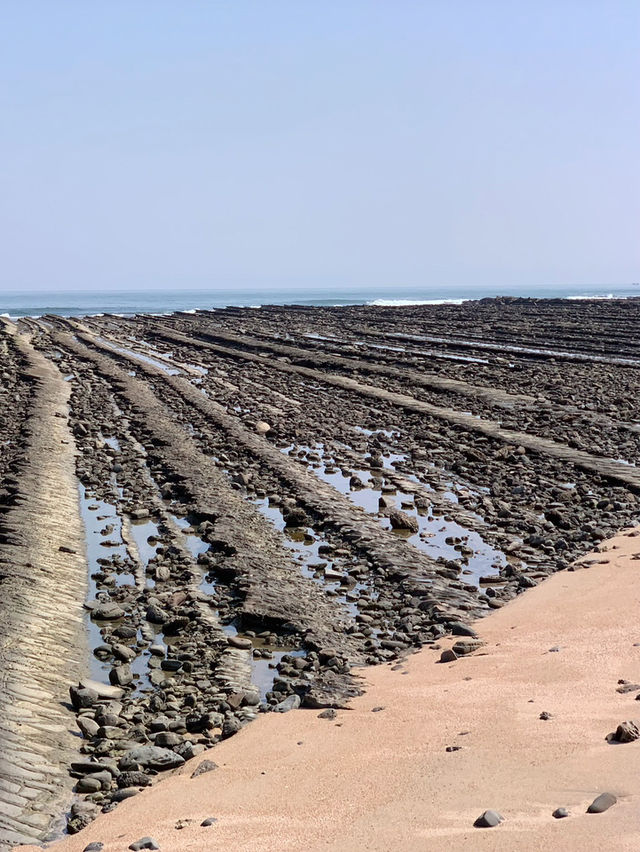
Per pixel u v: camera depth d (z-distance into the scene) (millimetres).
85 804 8719
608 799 6562
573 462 24062
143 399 38062
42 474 23250
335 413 34906
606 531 17781
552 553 16844
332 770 8477
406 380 43594
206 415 33562
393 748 8797
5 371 47281
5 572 15562
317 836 6977
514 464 24656
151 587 15570
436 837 6488
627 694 9297
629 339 63000
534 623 12633
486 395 37156
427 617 13750
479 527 18844
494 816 6574
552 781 7234
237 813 7816
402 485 22594
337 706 10461
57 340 72250
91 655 12805
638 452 25312
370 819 7117
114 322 106062
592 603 13023
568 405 34406
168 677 12055
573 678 10094
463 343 62906
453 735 8844
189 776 9008
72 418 33438
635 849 5711
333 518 19219
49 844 8094
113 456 26625
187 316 124188
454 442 28125
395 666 11805
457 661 11523
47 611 14102
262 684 11719
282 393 41469
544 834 6176
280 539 18141
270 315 114812
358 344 65750
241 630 13664
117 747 10078
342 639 13016
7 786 9047
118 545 18016
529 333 71312
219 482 22906
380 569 16062
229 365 55250
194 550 17656
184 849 7125
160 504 21125
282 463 25000
